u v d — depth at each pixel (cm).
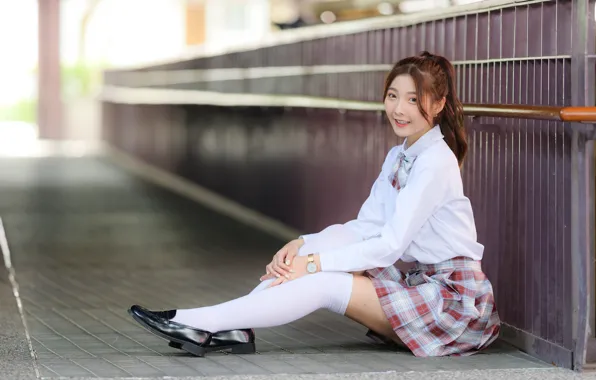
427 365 422
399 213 429
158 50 2792
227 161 1070
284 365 419
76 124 2275
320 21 1045
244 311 428
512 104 447
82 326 513
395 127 437
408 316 431
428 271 445
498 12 480
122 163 1686
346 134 729
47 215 1032
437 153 432
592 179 434
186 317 429
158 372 402
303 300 426
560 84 421
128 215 1034
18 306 571
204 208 1086
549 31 432
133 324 519
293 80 848
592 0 407
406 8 720
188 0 2752
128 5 2791
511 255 468
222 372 404
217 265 735
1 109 3136
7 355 438
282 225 894
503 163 474
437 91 429
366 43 683
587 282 415
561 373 411
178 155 1300
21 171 1523
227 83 1059
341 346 466
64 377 392
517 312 463
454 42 534
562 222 424
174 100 1316
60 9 2275
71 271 705
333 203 763
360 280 431
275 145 906
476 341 441
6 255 775
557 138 427
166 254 785
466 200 437
